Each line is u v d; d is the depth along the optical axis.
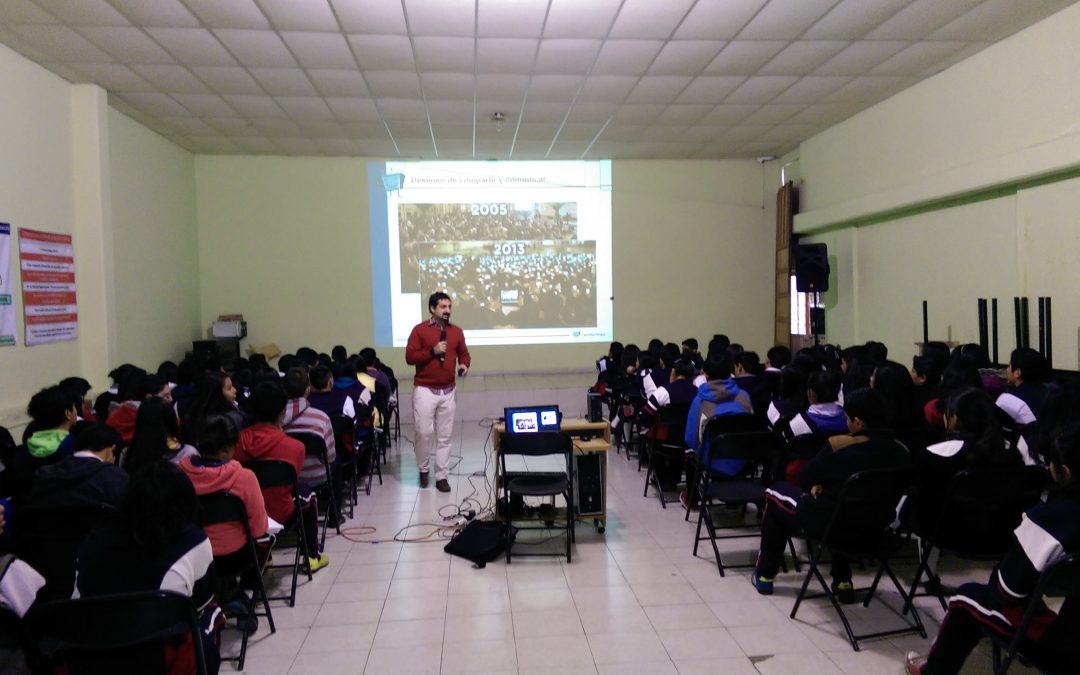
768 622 2.50
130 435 3.10
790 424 3.11
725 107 5.90
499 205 7.75
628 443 5.27
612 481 4.55
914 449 2.91
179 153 6.86
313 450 3.26
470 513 3.87
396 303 7.61
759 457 3.04
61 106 4.80
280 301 7.44
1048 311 4.23
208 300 7.32
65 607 1.43
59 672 1.51
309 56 4.54
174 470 1.63
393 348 7.61
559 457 5.31
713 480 3.29
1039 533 1.57
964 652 1.86
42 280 4.49
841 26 4.21
